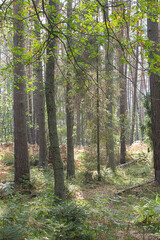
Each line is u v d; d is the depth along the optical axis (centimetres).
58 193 557
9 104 2003
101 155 1423
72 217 382
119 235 397
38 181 846
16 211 489
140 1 342
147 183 905
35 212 485
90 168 1291
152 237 389
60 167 565
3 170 1119
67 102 1055
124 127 1452
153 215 468
